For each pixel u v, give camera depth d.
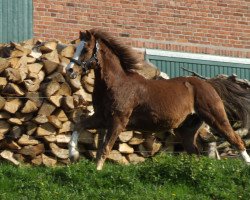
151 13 20.84
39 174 13.31
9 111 15.23
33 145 15.52
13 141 15.37
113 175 13.23
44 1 19.64
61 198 12.29
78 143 15.94
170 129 15.26
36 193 12.47
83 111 15.91
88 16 20.11
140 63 14.98
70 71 14.44
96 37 14.66
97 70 14.63
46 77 15.76
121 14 20.48
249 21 22.09
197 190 13.17
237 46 21.94
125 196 12.48
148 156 16.52
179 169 13.50
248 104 15.80
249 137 17.03
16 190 12.77
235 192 13.20
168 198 12.63
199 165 13.58
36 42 16.42
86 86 15.96
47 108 15.52
